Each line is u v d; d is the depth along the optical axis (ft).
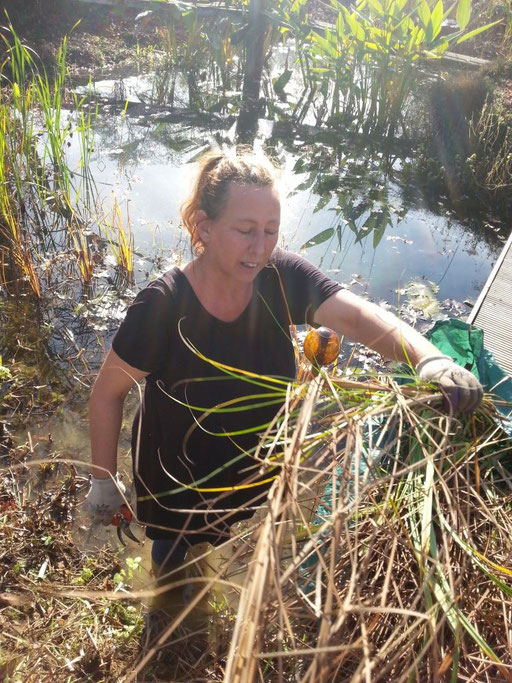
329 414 5.56
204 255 5.98
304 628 5.05
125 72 27.53
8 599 7.89
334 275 15.60
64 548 8.73
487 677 4.51
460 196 20.58
